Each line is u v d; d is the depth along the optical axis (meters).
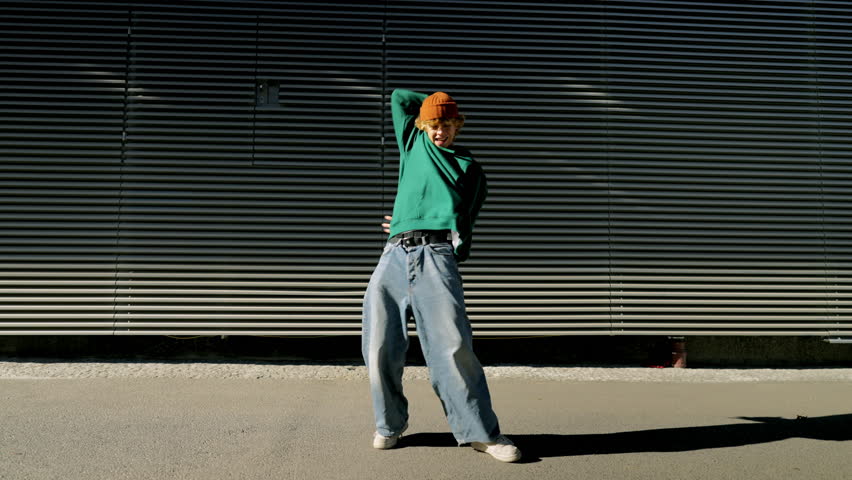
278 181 4.85
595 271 4.97
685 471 2.44
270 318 4.75
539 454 2.63
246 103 4.88
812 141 5.20
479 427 2.51
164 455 2.53
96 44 4.85
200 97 4.86
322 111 4.92
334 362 4.87
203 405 3.42
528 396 3.87
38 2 4.83
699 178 5.11
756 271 5.06
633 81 5.12
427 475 2.33
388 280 2.60
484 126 5.01
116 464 2.41
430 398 3.75
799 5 5.28
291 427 2.99
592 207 5.01
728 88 5.18
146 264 4.73
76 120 4.77
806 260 5.10
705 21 5.21
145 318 4.71
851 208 5.17
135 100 4.82
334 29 4.99
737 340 5.11
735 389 4.17
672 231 5.04
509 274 4.93
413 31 5.03
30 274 4.67
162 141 4.82
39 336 4.74
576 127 5.07
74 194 4.73
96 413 3.19
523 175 5.00
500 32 5.08
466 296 4.89
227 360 4.83
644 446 2.77
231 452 2.58
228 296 4.76
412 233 2.61
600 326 4.93
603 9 5.16
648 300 4.98
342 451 2.62
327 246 4.84
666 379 4.52
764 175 5.13
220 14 4.93
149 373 4.31
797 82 5.23
